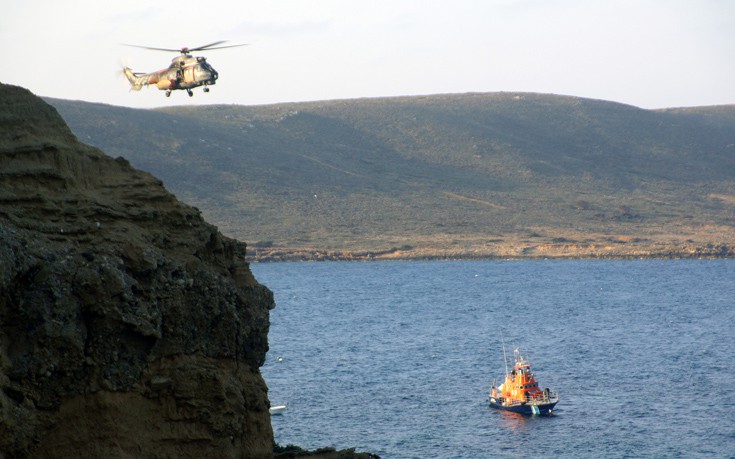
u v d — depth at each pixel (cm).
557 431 12638
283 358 19162
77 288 4353
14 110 5000
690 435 12369
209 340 4991
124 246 4641
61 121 5175
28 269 4203
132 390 4550
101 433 4388
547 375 17325
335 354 19938
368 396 14862
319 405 14075
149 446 4550
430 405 14262
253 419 5138
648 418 13350
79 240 4575
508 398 14000
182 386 4706
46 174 4788
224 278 5147
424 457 11312
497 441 12100
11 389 4116
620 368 18112
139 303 4516
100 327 4394
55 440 4284
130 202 5034
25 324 4194
